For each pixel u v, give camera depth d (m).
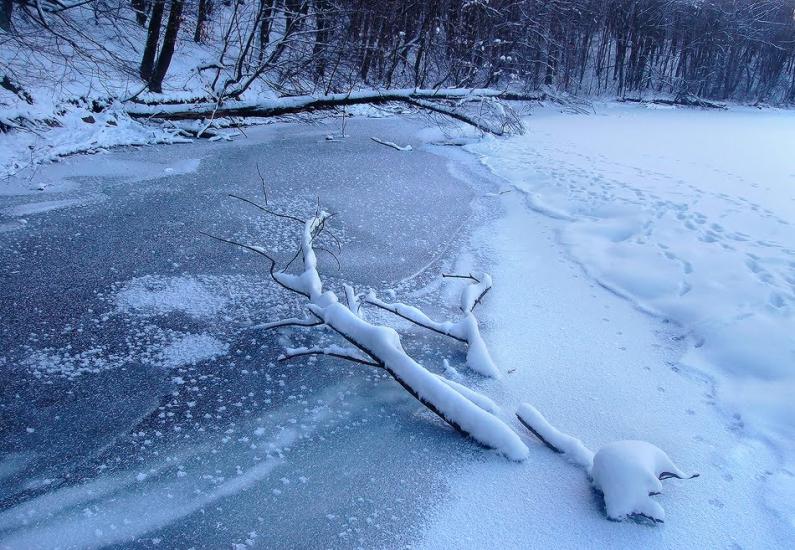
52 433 4.07
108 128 11.62
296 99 13.35
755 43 43.91
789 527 3.68
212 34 17.48
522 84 27.42
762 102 43.91
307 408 4.55
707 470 4.15
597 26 35.72
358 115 18.61
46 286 5.93
